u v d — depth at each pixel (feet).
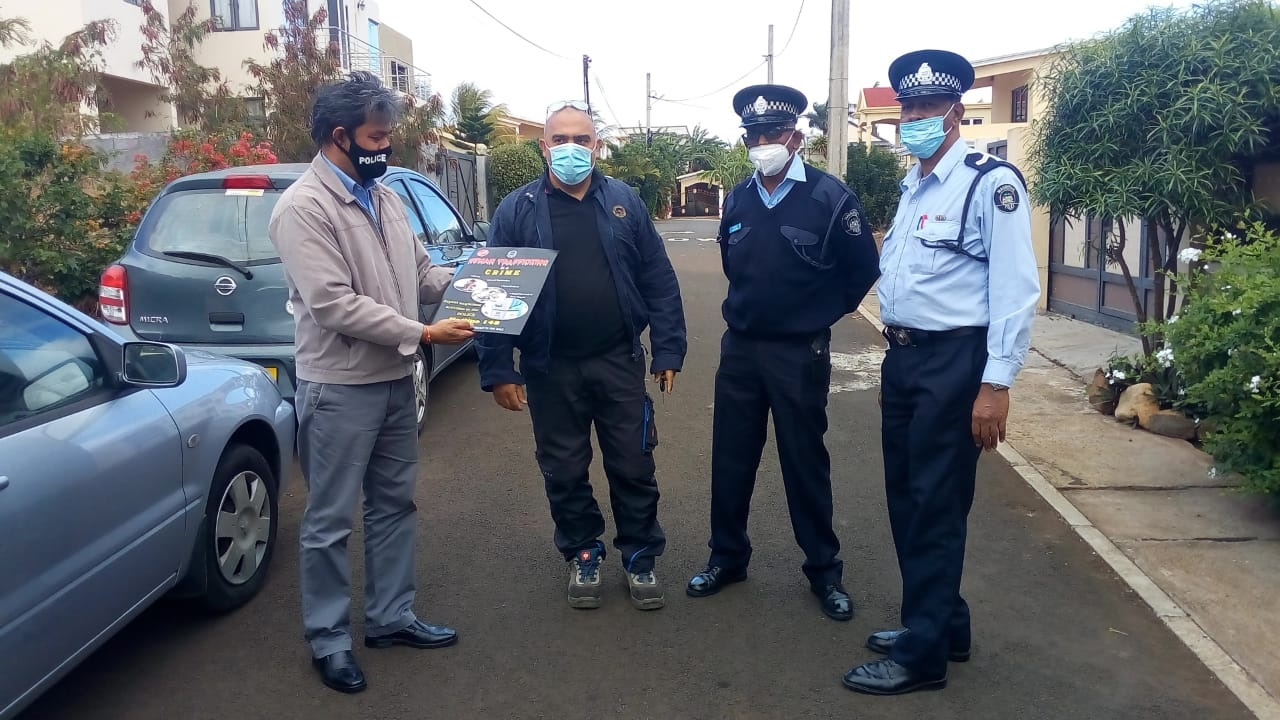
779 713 10.69
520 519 16.55
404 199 22.49
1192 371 16.33
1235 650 11.86
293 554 15.03
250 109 46.65
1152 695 10.94
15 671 8.78
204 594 12.44
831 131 49.19
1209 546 14.87
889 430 11.51
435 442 21.16
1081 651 11.93
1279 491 15.25
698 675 11.50
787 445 12.67
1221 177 20.53
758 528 16.07
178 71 42.96
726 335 13.14
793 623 12.78
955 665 11.66
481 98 109.50
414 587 12.44
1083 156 21.85
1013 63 66.95
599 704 10.89
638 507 13.14
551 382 12.76
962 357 10.57
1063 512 16.31
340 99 10.61
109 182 27.63
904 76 10.71
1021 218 10.16
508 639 12.39
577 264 12.47
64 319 10.31
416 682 11.37
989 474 18.40
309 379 11.06
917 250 10.75
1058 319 34.81
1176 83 20.18
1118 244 27.27
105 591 10.03
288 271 10.61
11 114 34.63
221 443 12.46
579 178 12.23
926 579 10.86
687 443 21.12
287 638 12.39
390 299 11.23
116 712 10.69
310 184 10.71
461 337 11.13
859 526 16.08
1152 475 18.15
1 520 8.47
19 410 9.21
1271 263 16.49
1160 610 12.85
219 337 18.28
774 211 12.24
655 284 13.26
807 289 12.25
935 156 10.89
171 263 18.33
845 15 48.26
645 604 13.09
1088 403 23.49
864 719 10.55
